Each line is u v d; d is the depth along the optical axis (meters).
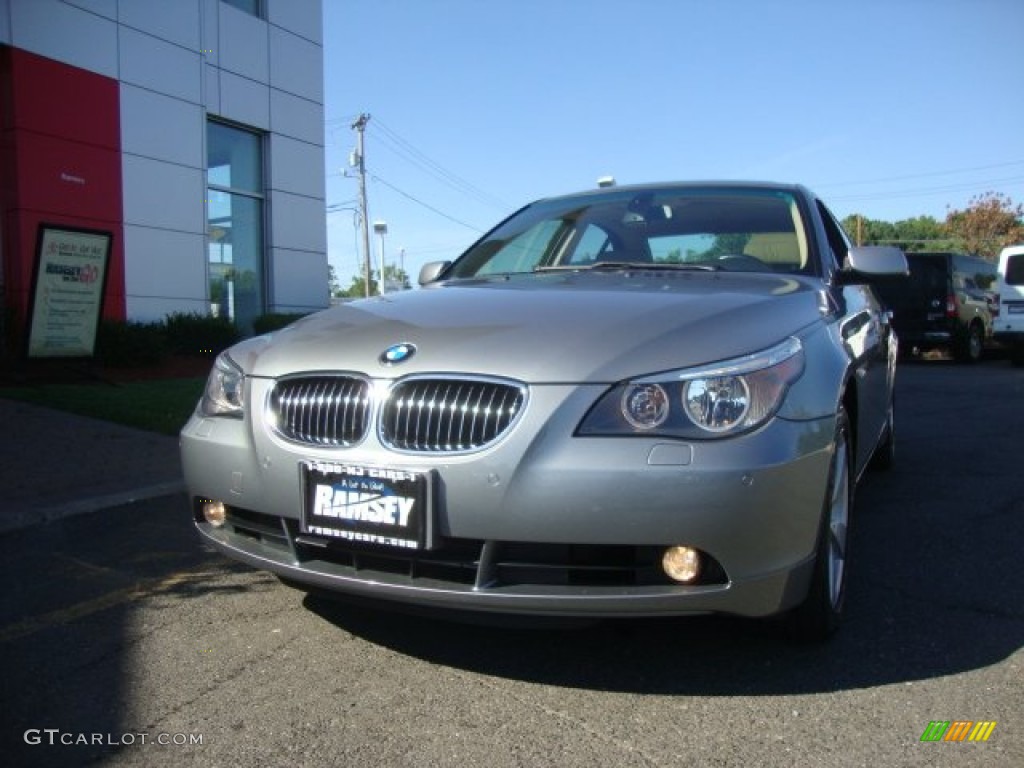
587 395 2.61
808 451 2.70
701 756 2.44
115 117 12.41
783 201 4.43
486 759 2.45
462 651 3.18
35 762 2.47
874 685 2.86
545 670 3.00
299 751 2.51
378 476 2.71
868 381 4.16
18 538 4.78
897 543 4.45
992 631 3.29
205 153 13.83
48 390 9.47
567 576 2.62
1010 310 17.05
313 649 3.23
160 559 4.39
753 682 2.88
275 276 15.50
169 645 3.30
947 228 58.38
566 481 2.54
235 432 3.13
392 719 2.69
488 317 3.03
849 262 4.09
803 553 2.72
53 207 11.66
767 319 2.98
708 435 2.56
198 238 13.71
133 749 2.54
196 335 13.02
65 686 2.96
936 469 6.32
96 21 12.11
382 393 2.80
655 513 2.51
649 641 3.21
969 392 11.76
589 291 3.31
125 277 12.62
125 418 8.02
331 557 2.95
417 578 2.76
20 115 11.26
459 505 2.62
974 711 2.68
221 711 2.77
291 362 3.07
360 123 39.28
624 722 2.64
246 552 3.10
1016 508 5.14
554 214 4.81
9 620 3.57
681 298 3.12
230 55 14.31
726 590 2.55
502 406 2.65
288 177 15.63
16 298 11.30
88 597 3.83
